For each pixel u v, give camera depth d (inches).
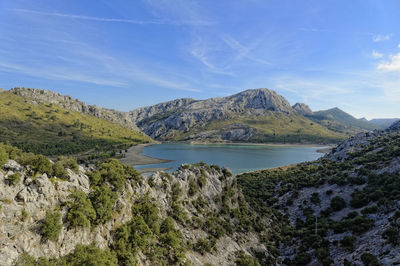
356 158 5017.2
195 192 2349.9
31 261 821.2
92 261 948.6
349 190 3319.4
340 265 1716.3
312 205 3339.1
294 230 2706.7
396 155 3823.8
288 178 4940.9
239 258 1827.0
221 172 2955.2
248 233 2374.5
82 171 1456.7
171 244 1497.3
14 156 1194.6
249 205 3068.4
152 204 1704.0
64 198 1128.2
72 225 1060.5
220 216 2341.3
